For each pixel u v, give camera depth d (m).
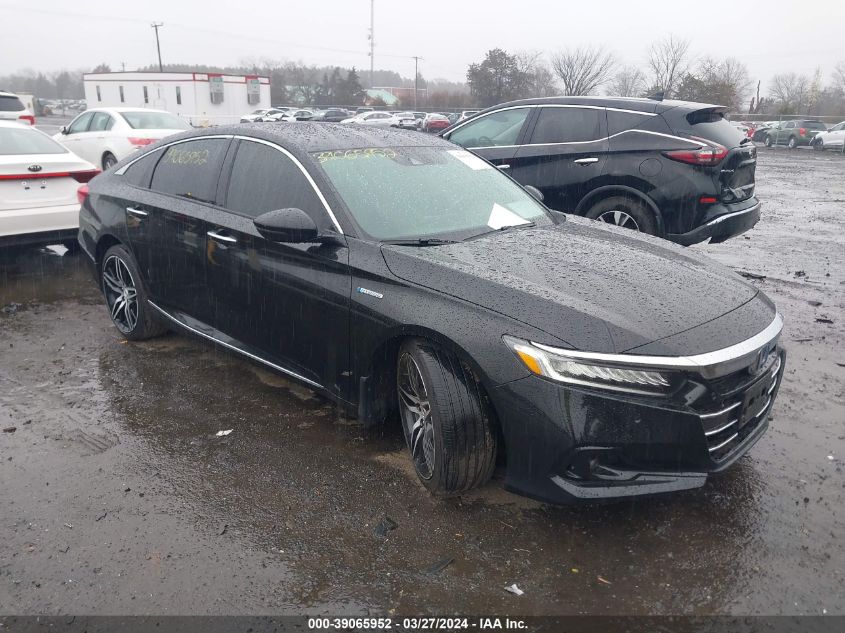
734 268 7.68
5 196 6.44
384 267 3.27
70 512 3.07
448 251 3.35
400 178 3.92
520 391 2.75
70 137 14.48
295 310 3.67
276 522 3.00
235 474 3.38
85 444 3.66
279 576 2.67
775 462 3.48
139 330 5.00
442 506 3.11
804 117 46.38
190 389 4.33
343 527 2.96
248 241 3.89
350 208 3.57
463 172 4.24
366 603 2.54
